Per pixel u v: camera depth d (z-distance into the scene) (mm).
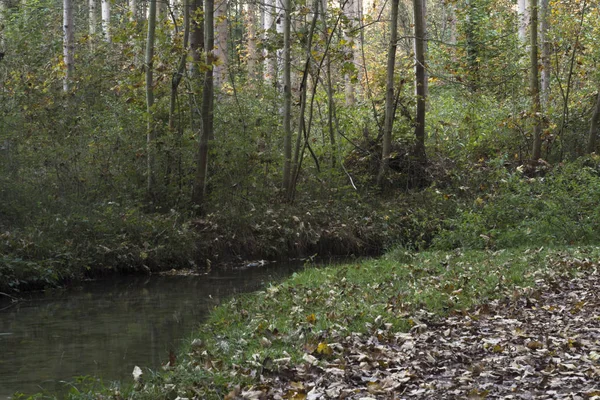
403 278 11086
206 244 15586
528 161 20922
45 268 12617
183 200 16625
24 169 15109
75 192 15531
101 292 12219
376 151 20844
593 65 21938
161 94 17391
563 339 6910
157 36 16000
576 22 20875
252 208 16969
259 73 23703
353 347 6906
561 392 5379
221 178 17328
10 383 6727
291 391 5621
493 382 5770
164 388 5918
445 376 6020
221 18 17781
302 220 17266
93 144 16438
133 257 14234
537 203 16266
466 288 9789
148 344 8250
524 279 10484
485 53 26031
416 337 7273
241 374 6207
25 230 13484
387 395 5492
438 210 18312
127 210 15250
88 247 13836
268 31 18875
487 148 21984
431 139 22359
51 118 17281
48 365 7379
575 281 10164
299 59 22984
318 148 20531
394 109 20484
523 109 22109
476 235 15805
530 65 22516
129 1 33469
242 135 17422
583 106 22578
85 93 19297
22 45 18797
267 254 16281
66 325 9438
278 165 18844
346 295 9742
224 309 9562
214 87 17359
